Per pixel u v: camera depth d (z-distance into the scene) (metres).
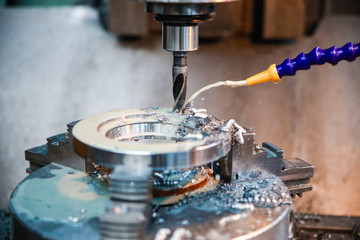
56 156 1.34
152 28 3.56
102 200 1.16
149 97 3.03
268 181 1.26
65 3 4.07
